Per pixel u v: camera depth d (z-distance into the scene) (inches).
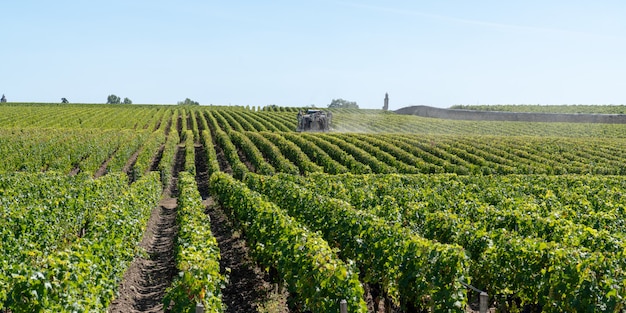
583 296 374.0
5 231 506.6
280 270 459.8
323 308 370.3
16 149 1492.4
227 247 708.0
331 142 1927.9
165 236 783.1
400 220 627.8
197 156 1930.4
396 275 434.3
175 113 3521.2
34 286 323.6
